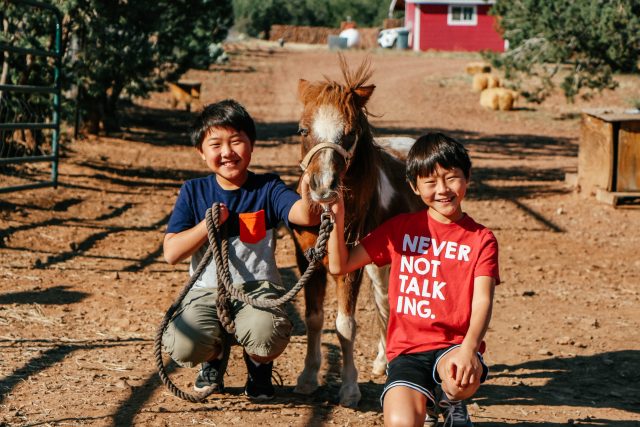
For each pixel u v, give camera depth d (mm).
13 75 10828
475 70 35469
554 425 4285
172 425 3990
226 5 17484
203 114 3859
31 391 4352
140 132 17375
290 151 16531
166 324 3820
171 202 10586
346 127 3887
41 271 7012
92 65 12570
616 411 4535
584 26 19984
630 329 6223
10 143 11023
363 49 52312
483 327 3172
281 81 31781
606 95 27703
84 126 15680
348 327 4402
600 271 8195
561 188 13008
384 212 4699
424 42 51938
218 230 3793
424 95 29297
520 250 9070
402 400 3143
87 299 6289
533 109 26234
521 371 5219
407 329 3412
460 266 3357
